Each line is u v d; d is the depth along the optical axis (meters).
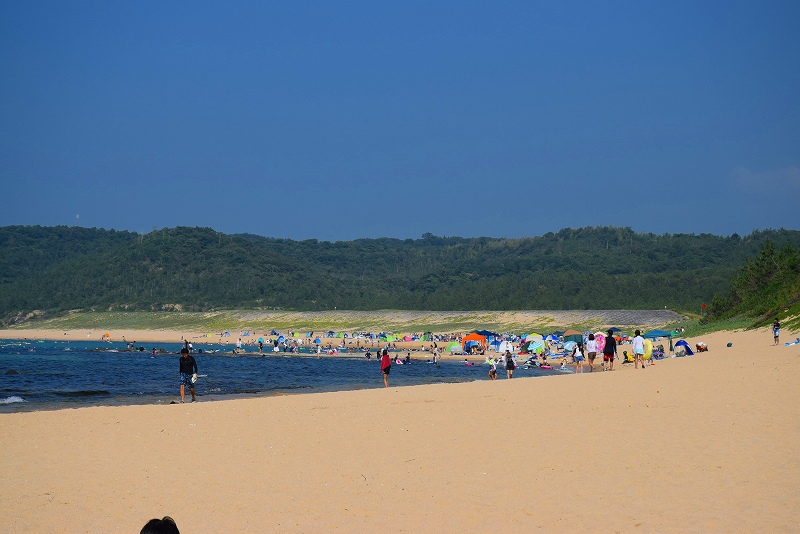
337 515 9.74
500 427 15.85
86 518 9.74
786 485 10.07
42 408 26.02
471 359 71.19
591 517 9.20
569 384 24.56
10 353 76.38
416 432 15.58
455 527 9.09
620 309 123.75
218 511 10.01
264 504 10.30
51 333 143.88
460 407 19.16
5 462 12.95
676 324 96.12
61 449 14.09
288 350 89.38
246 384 39.00
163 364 58.44
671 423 15.21
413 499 10.39
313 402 21.08
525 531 8.82
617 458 12.30
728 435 13.59
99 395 31.48
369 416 17.94
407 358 64.31
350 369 55.41
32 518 9.73
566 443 13.77
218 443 14.65
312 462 12.88
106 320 162.25
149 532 6.00
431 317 134.62
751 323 58.38
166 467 12.56
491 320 124.81
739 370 24.72
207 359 70.88
